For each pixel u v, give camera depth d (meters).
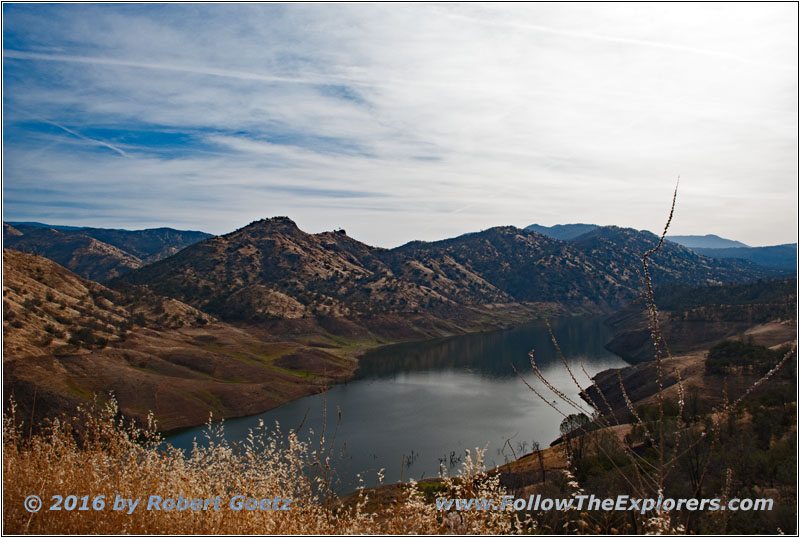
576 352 115.19
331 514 4.54
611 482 9.56
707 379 48.62
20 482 4.46
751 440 23.09
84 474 4.55
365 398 74.25
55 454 4.91
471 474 4.46
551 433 52.94
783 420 27.61
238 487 4.47
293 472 4.84
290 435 4.96
